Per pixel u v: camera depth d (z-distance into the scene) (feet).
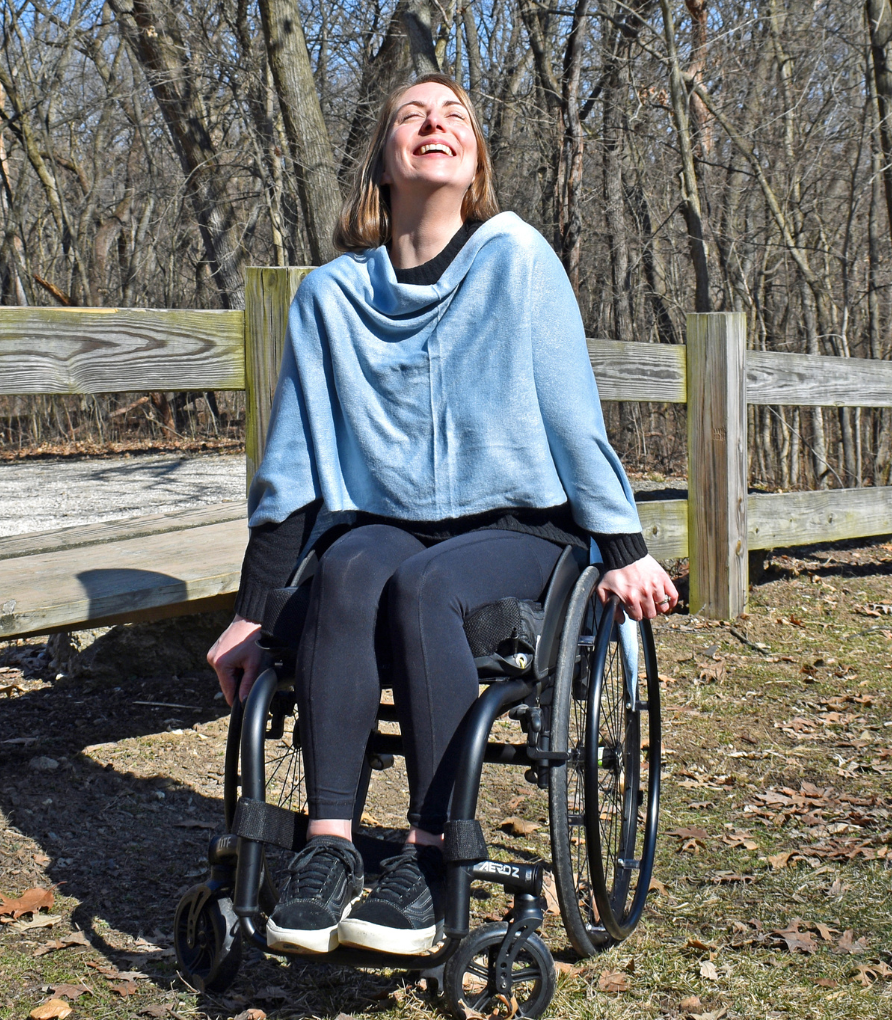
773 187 34.53
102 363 10.19
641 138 37.11
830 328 32.50
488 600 6.53
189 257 57.11
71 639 13.94
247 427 11.66
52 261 60.18
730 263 33.99
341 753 6.12
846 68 33.99
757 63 34.86
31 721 12.39
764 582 19.65
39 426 45.34
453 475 7.02
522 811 10.41
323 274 7.43
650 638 8.60
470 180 7.52
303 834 6.47
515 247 7.07
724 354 16.63
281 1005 6.91
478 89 40.81
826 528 19.22
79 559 11.67
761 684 14.43
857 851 9.33
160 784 10.78
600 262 40.09
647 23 31.24
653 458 33.47
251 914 6.01
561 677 6.64
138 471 30.53
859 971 7.37
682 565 20.07
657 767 8.75
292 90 33.09
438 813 6.08
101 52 58.75
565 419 6.99
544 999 6.60
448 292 7.11
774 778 11.30
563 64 34.63
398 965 5.88
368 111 40.34
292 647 6.72
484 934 6.40
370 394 7.20
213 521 14.35
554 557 7.03
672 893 8.68
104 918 8.07
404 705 6.19
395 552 6.72
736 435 16.89
